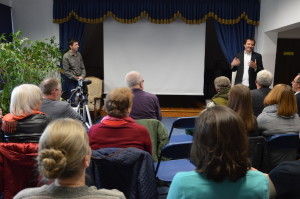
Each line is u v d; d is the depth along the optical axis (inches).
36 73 146.1
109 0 210.5
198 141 32.5
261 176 32.9
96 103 208.2
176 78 224.1
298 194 35.5
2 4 201.2
